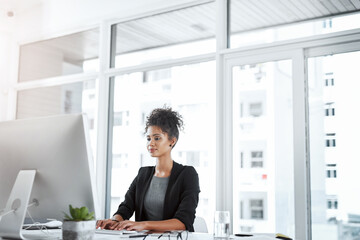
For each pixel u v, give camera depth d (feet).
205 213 12.15
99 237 5.73
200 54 12.71
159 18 13.76
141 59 13.96
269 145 11.33
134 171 13.60
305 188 10.64
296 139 10.87
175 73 13.17
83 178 5.14
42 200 5.47
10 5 16.39
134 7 13.85
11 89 16.92
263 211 11.26
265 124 11.44
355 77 10.39
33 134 5.45
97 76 14.75
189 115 12.69
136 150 13.64
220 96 12.03
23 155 5.51
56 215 5.43
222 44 12.21
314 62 10.96
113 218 7.61
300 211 10.64
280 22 11.56
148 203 7.73
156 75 13.55
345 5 10.69
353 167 10.22
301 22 11.23
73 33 15.70
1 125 5.83
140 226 6.48
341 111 10.48
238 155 11.73
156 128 7.82
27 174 5.41
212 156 12.17
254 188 11.43
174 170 7.76
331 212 10.40
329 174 10.50
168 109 8.06
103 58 14.49
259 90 11.61
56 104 15.87
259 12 11.94
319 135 10.71
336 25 10.74
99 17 14.64
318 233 10.52
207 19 12.82
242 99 11.84
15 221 5.24
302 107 10.87
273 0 11.75
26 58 16.96
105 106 14.35
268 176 11.27
